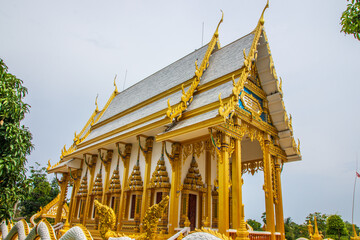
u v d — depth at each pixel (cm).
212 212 1583
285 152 1797
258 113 1579
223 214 1148
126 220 1686
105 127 2420
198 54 1983
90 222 2025
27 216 4053
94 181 2167
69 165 2402
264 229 1723
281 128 1720
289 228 3816
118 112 2420
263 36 1582
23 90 1280
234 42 1741
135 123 1825
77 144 2567
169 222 1390
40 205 4312
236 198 1238
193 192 1559
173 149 1491
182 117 1493
